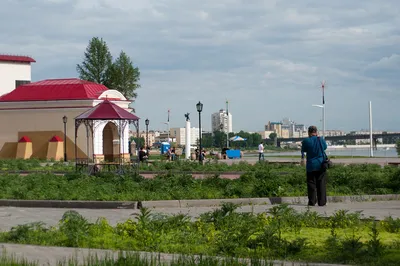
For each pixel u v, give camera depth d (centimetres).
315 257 980
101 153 5684
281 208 1366
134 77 9194
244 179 2542
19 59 7900
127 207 1911
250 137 19338
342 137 14912
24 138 5944
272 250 1032
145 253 923
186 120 6291
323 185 1862
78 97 5872
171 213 1714
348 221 1321
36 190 2228
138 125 3909
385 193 2180
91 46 9038
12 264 829
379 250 996
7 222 1560
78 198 2047
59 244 1138
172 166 4228
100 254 992
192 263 814
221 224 1268
